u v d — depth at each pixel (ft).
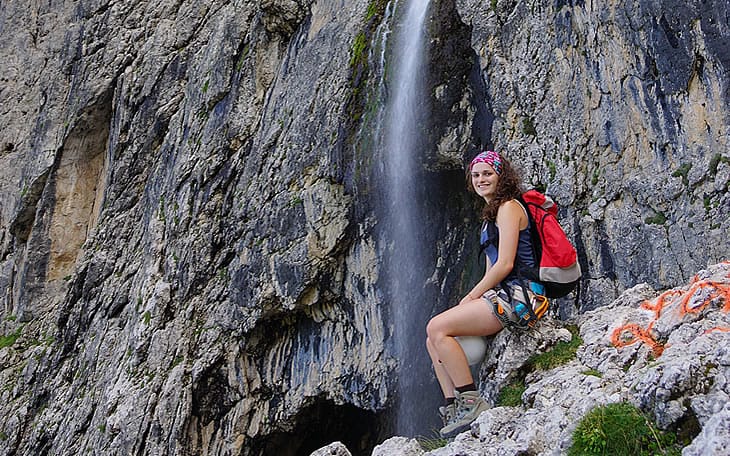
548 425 12.73
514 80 27.91
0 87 66.74
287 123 37.58
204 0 51.96
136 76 52.21
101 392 40.83
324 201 33.76
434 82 31.22
